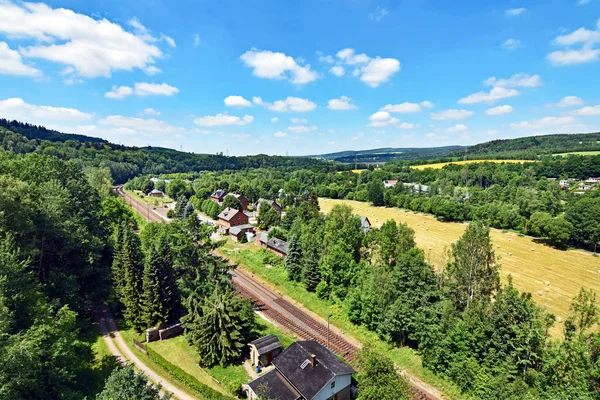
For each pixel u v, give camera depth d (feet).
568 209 278.46
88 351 118.01
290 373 100.22
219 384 106.42
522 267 227.40
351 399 105.09
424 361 117.70
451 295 132.77
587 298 95.76
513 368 97.60
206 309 117.50
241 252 246.88
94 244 145.79
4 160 169.27
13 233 110.73
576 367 89.04
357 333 140.97
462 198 415.44
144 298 132.16
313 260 182.09
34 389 79.25
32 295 94.12
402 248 180.55
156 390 74.28
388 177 613.93
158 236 187.21
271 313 159.53
